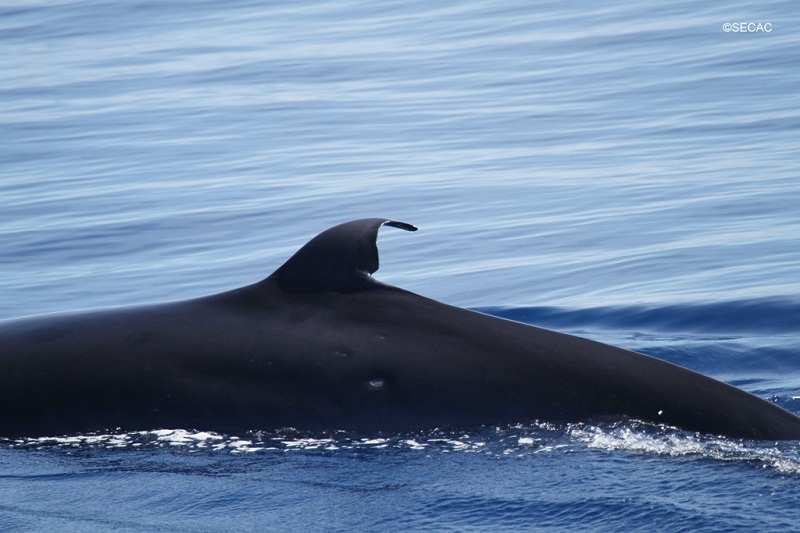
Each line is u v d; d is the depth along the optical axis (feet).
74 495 68.80
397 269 185.37
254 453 73.26
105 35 501.15
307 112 337.31
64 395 77.77
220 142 298.76
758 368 127.54
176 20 532.32
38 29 518.37
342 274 82.12
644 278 170.30
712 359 131.34
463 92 357.82
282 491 68.13
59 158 285.64
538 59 404.16
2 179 264.93
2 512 66.64
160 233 211.41
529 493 66.74
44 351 80.89
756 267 170.91
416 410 75.20
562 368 77.97
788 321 145.28
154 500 67.77
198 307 82.58
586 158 261.24
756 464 70.44
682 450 72.64
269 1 577.84
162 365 78.43
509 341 79.41
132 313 83.51
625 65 380.58
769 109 298.76
